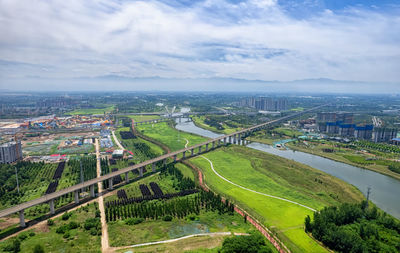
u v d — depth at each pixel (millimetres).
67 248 150875
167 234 169500
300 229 177000
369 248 147625
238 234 170875
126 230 172500
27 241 157250
